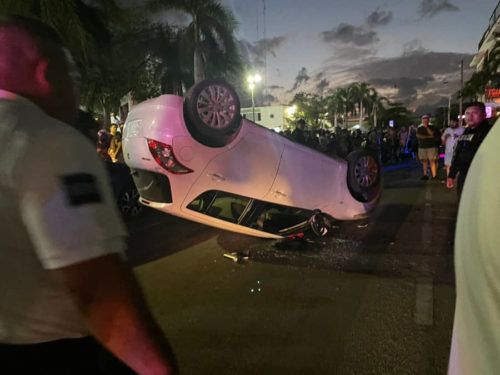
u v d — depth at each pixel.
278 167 5.12
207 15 19.56
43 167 0.97
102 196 1.03
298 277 4.72
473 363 0.87
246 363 3.11
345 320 3.72
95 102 18.81
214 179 4.71
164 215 8.05
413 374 2.94
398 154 20.84
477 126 4.95
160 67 21.66
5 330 1.06
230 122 4.59
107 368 1.17
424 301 4.06
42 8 11.36
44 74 1.15
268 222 5.51
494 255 0.82
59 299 1.08
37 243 0.97
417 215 7.62
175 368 1.10
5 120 1.02
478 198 0.86
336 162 5.73
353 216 5.96
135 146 4.62
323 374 2.96
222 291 4.39
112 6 13.59
